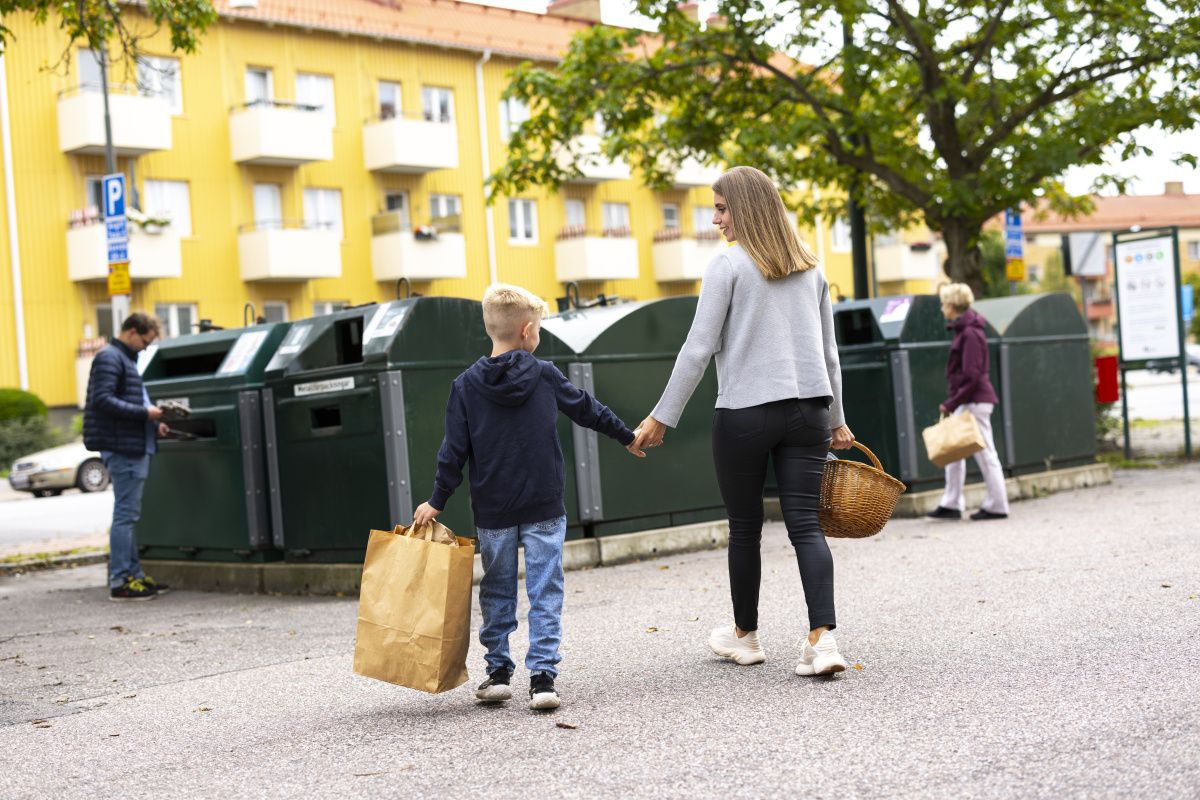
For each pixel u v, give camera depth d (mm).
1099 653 4930
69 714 5129
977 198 15188
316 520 8258
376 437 7797
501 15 38781
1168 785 3307
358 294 34250
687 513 9266
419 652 4508
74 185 29781
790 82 15984
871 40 15133
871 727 4051
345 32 33750
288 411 8375
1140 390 39594
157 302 30703
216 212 31812
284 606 7887
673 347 9250
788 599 6676
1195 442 16438
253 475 8617
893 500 5047
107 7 11359
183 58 31281
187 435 8914
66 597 9070
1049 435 11969
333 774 3945
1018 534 8820
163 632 7141
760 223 4863
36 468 22469
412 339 7805
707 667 5133
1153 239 14266
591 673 5180
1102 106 15648
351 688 5270
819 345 4887
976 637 5383
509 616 4715
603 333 8820
